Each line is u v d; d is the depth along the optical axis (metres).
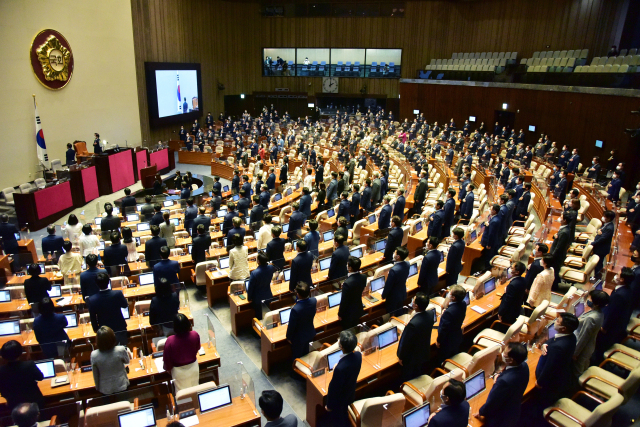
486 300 7.49
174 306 6.39
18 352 4.84
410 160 23.06
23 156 17.58
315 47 38.50
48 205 15.81
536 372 5.32
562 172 16.34
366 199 14.59
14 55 16.95
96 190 19.05
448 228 11.77
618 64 22.19
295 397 6.59
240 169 23.08
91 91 21.28
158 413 4.93
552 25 29.64
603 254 9.42
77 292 8.05
